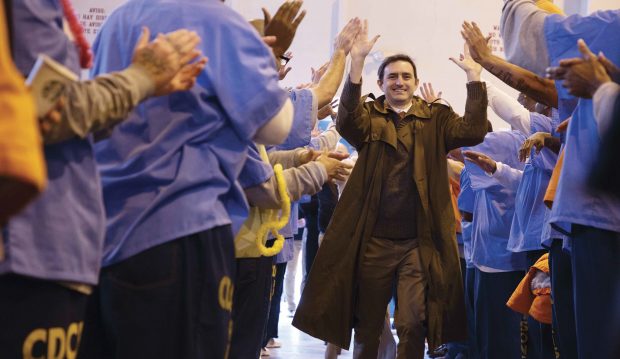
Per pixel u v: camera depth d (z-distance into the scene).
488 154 4.29
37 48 1.29
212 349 1.64
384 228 3.60
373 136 3.62
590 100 2.25
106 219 1.65
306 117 2.71
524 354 3.92
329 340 3.56
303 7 6.72
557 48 2.39
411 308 3.51
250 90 1.71
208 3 1.78
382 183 3.60
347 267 3.58
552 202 2.51
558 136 3.36
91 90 1.31
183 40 1.48
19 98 0.91
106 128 1.47
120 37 1.79
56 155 1.34
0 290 1.26
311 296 3.56
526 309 3.59
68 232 1.33
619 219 2.19
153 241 1.60
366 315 3.58
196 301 1.62
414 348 3.52
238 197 1.78
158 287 1.60
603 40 2.31
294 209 3.96
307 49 6.73
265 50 1.76
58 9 1.37
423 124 3.65
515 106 3.86
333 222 3.62
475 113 3.57
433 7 6.81
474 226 4.24
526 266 3.90
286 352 5.22
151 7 1.78
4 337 1.27
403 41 6.80
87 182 1.39
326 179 2.51
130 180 1.65
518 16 2.54
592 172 1.98
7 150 0.88
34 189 0.92
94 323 1.66
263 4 6.54
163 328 1.59
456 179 4.98
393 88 3.69
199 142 1.71
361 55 3.50
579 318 2.28
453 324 3.57
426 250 3.55
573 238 2.31
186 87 1.50
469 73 3.59
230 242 1.71
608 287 2.22
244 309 2.73
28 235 1.28
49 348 1.31
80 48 1.48
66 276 1.31
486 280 4.15
